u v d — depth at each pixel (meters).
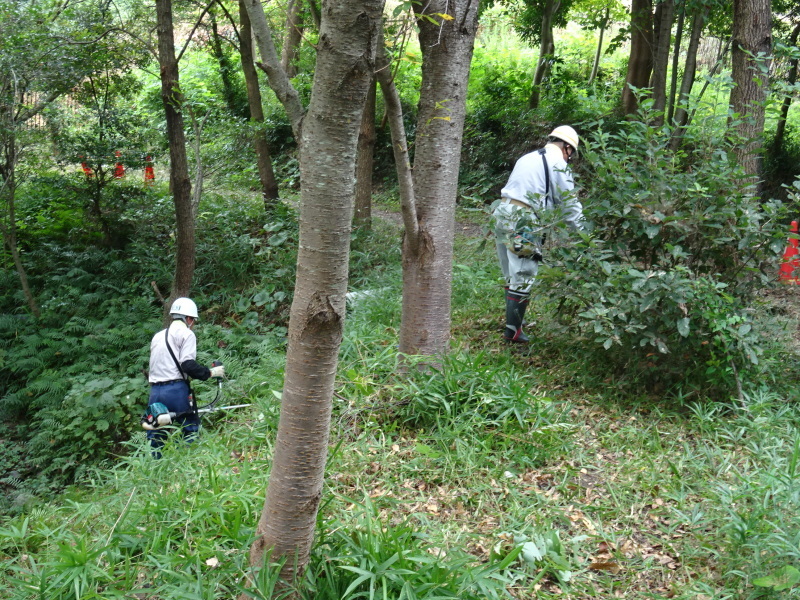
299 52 18.34
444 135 5.11
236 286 10.79
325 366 2.68
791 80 11.31
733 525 3.47
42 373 9.34
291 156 18.89
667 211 5.27
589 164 6.23
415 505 3.96
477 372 5.00
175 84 8.80
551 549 3.52
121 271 11.75
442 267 5.25
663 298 4.95
